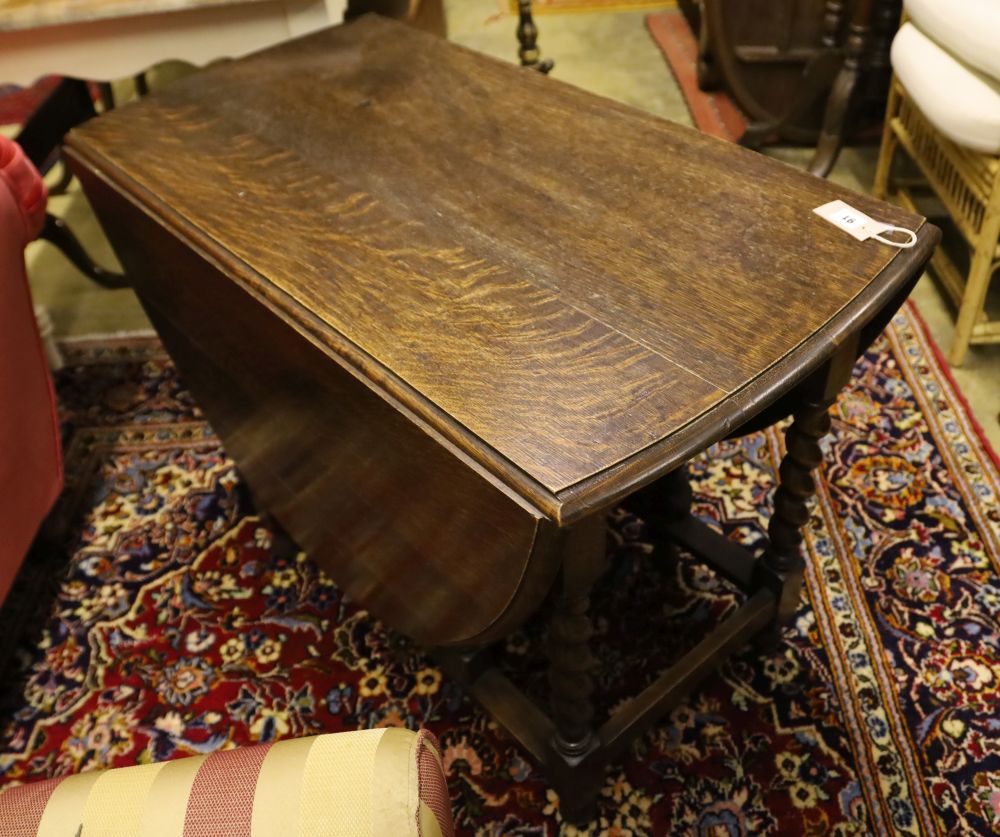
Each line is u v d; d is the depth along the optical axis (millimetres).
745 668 1409
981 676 1364
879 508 1613
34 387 1481
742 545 1514
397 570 1158
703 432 842
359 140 1297
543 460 829
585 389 889
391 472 1016
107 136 1368
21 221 1405
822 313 942
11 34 1606
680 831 1235
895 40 2008
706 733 1335
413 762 674
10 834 670
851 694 1362
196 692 1460
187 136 1349
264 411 1274
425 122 1324
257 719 1415
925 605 1465
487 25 3430
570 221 1104
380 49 1539
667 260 1029
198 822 647
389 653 1482
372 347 964
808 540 1574
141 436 1919
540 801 1281
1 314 1354
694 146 1210
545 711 1373
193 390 1529
